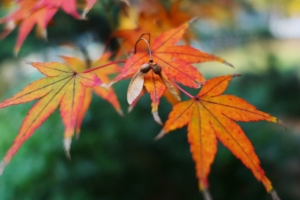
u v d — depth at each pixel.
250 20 1.32
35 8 0.33
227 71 1.54
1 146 0.67
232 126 0.25
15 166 0.63
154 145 0.79
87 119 0.71
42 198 0.62
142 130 0.77
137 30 0.35
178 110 0.25
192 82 0.26
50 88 0.26
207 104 0.25
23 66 1.04
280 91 1.40
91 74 0.27
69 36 0.67
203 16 0.57
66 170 0.64
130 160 0.74
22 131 0.26
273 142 0.84
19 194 0.62
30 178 0.62
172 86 0.25
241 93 1.06
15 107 0.74
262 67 1.50
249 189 0.75
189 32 0.38
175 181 0.80
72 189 0.64
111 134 0.71
